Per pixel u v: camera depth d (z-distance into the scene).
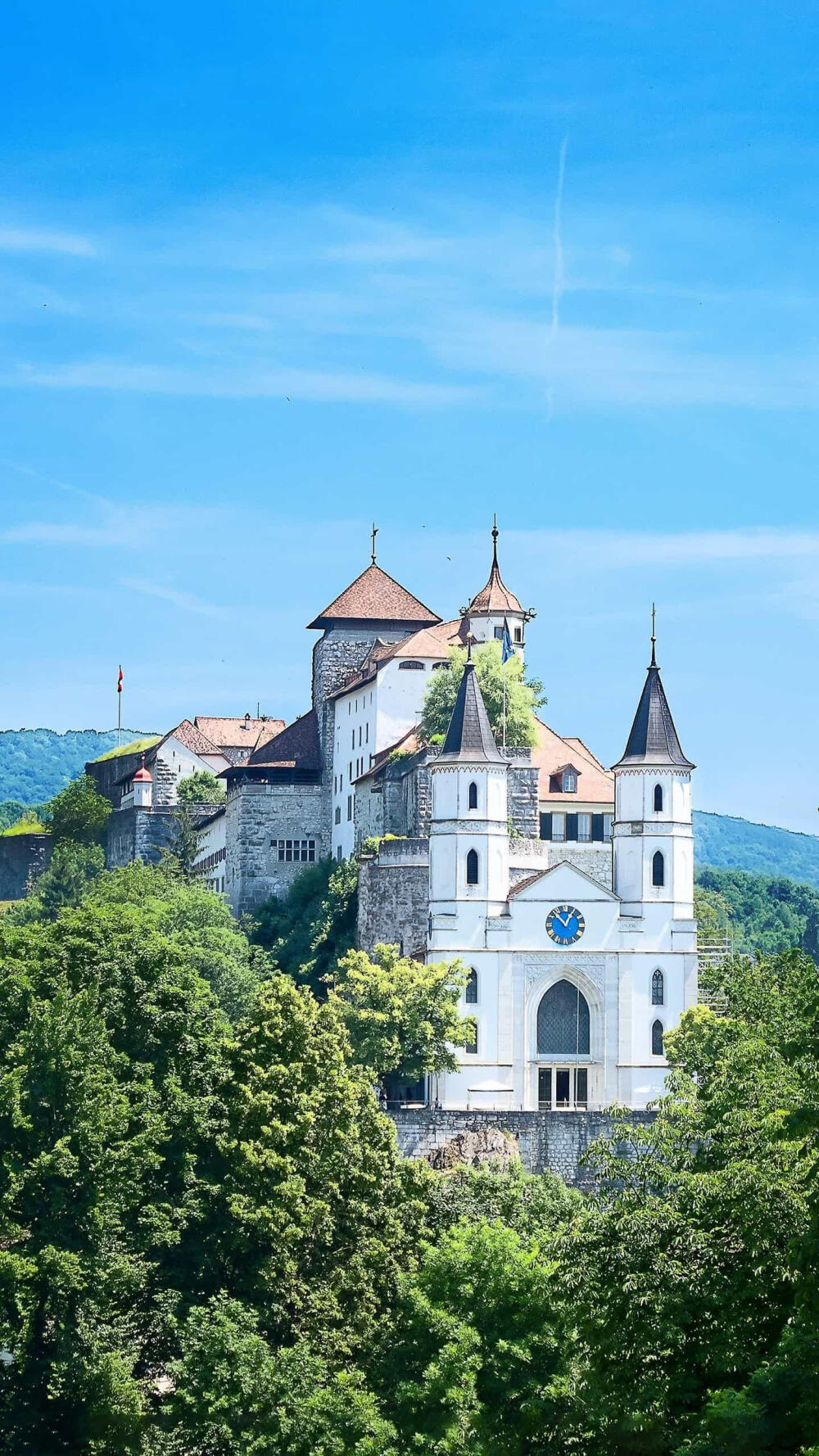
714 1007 150.50
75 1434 85.94
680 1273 67.38
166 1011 98.12
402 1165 98.62
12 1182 87.12
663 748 154.12
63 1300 86.38
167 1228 89.12
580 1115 138.75
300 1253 92.06
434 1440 75.94
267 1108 94.12
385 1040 142.12
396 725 189.38
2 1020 95.88
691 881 153.00
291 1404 80.56
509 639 194.38
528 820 173.88
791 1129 63.75
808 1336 63.12
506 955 149.12
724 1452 62.19
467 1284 82.25
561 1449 75.69
